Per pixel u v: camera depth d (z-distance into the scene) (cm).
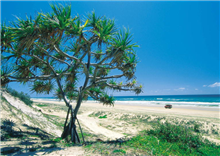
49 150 398
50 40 467
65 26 448
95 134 1052
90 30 525
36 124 945
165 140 654
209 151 612
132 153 392
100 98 812
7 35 447
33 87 707
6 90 1488
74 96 851
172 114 2297
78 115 2309
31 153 360
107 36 516
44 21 444
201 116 2072
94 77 662
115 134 1127
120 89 790
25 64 604
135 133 1164
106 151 397
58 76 653
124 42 551
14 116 903
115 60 627
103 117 2053
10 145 433
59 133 980
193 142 661
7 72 549
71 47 684
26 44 436
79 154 367
